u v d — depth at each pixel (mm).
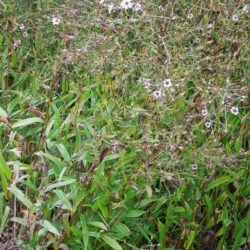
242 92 1474
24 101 1410
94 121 1338
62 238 1141
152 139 1251
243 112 1537
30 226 1096
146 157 1223
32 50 1702
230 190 1418
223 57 1658
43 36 1735
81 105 1330
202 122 1331
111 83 1448
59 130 1291
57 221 1158
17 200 1180
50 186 1120
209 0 1805
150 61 1456
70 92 1407
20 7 1756
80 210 1161
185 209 1284
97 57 1478
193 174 1307
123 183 1194
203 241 1312
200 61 1533
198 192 1309
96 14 1598
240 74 1611
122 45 1579
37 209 1116
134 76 1484
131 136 1340
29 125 1378
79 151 1215
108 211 1170
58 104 1504
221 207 1355
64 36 1590
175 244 1287
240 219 1357
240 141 1415
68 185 1223
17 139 1305
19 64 1617
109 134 1287
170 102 1376
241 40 1637
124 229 1175
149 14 1618
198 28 1656
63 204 1143
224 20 1694
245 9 1697
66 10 1649
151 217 1269
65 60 1476
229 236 1334
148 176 1194
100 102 1445
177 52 1532
